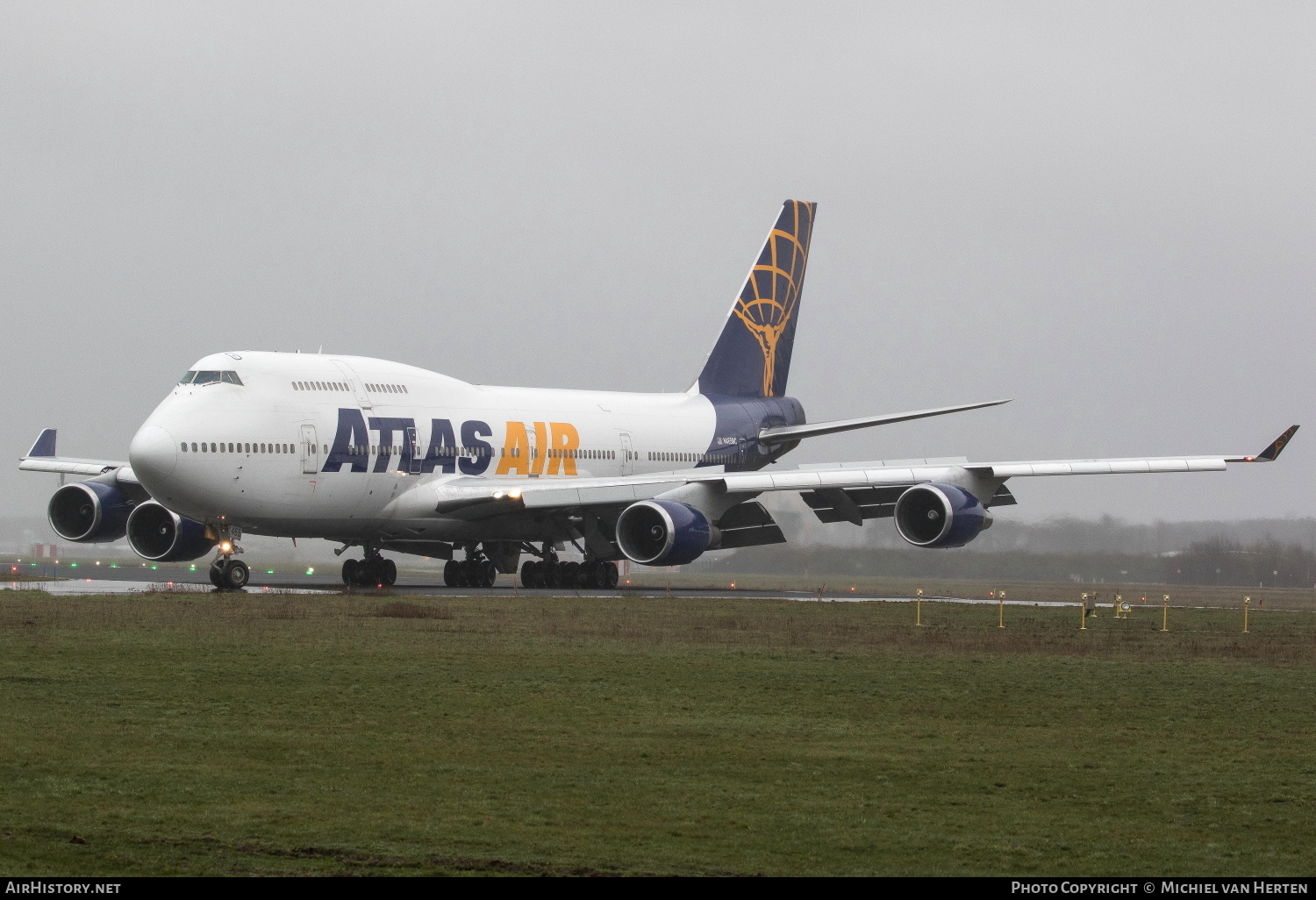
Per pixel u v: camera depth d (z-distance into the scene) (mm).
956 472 123562
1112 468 120375
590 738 46062
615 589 138375
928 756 44219
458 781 39219
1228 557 194625
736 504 131500
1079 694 58156
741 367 162125
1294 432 116312
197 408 109688
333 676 58281
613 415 144750
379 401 121312
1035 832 34875
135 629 75000
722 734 47250
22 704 49844
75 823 33531
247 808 35438
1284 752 46000
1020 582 193750
